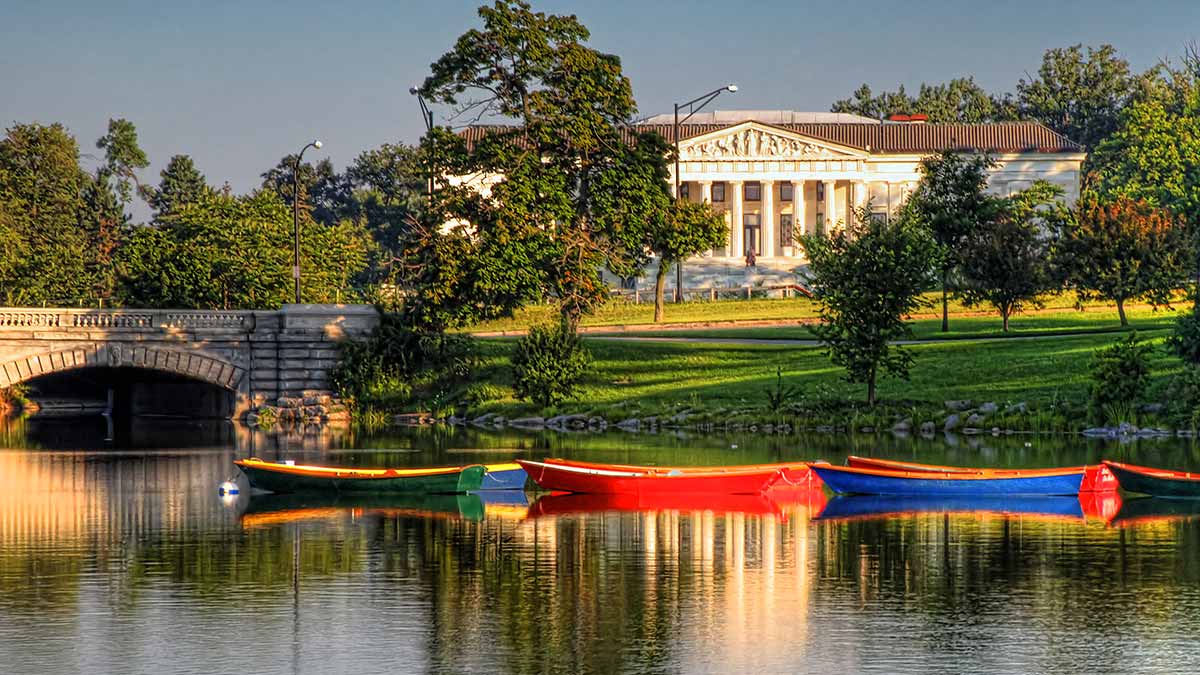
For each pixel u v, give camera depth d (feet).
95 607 174.91
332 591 183.52
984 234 517.55
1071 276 524.93
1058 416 392.27
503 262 473.26
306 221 643.45
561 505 259.60
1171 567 197.36
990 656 152.66
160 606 175.42
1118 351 394.52
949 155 551.59
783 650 154.81
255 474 272.10
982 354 458.91
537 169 491.31
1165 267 514.68
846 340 415.85
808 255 440.45
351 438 404.36
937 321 552.00
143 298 549.13
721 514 247.09
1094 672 147.23
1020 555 206.49
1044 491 268.41
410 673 147.64
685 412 434.71
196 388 532.73
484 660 151.53
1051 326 526.98
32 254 644.27
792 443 371.56
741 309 620.08
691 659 151.84
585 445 371.56
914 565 199.41
